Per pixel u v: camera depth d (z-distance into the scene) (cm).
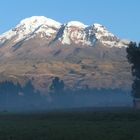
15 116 15625
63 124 9144
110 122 9450
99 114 13938
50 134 6272
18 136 6141
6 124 9975
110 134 6009
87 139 5444
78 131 6744
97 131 6650
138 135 5753
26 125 9238
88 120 10869
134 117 11175
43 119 12431
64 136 5875
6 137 6041
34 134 6362
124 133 6116
